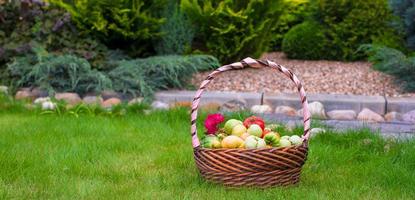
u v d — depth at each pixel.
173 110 5.60
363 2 7.96
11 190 3.79
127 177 4.05
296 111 6.09
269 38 7.56
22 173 4.03
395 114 5.98
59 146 4.61
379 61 7.36
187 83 6.69
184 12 7.27
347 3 7.98
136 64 6.61
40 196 3.73
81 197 3.72
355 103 6.09
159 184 3.93
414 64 6.38
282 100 6.16
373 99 6.13
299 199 3.69
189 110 5.73
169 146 4.71
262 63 3.89
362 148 4.63
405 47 7.70
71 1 7.10
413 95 6.37
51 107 5.81
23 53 6.64
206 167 3.86
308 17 8.24
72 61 6.40
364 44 7.15
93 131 5.02
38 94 6.39
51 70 6.37
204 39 7.35
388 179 3.99
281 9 7.27
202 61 6.64
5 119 5.46
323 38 8.05
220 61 7.27
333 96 6.25
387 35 7.83
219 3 7.19
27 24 6.82
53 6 6.93
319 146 4.63
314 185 3.94
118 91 6.40
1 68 6.75
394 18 7.43
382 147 4.64
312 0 8.16
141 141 4.78
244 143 3.89
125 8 6.93
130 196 3.73
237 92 6.47
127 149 4.59
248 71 7.25
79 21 6.91
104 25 6.82
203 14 7.01
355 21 7.90
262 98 6.18
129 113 5.72
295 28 8.28
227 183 3.82
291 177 3.88
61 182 3.92
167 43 7.23
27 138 4.81
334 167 4.29
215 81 6.84
